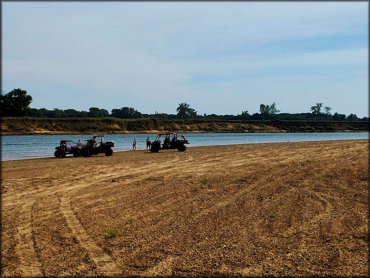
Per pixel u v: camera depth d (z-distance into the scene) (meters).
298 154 29.31
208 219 9.72
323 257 7.18
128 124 101.81
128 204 11.43
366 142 47.97
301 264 6.83
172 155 29.27
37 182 15.73
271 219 9.78
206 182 15.36
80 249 7.44
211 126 110.44
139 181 15.86
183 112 158.38
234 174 17.75
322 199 12.20
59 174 18.16
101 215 10.09
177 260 6.91
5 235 8.28
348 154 29.05
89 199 12.17
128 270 6.43
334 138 70.69
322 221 9.62
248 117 165.62
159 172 18.72
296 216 10.09
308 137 75.88
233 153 30.73
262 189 13.88
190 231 8.68
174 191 13.52
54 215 10.08
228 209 10.80
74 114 146.75
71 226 9.02
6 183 15.45
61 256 7.05
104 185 14.91
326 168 19.97
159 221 9.52
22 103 99.19
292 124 121.69
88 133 92.19
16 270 6.37
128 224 9.23
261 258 7.08
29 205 11.30
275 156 27.53
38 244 7.70
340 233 8.67
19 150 38.25
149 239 8.08
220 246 7.69
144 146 44.25
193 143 51.31
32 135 83.69
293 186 14.52
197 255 7.17
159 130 103.00
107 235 8.27
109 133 95.19
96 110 150.88
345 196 12.69
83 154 28.75
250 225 9.22
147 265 6.66
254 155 28.56
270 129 115.62
